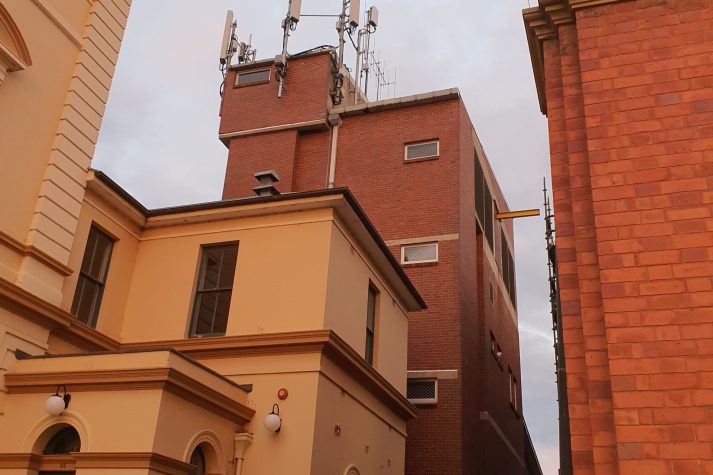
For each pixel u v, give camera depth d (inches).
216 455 414.9
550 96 354.6
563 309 303.4
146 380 370.6
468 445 702.5
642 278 278.7
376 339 579.8
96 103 499.5
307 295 481.4
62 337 451.8
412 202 797.9
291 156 864.3
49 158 454.3
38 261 429.1
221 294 514.3
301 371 454.0
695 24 319.9
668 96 309.1
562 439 439.2
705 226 279.3
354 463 496.1
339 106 900.6
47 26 465.1
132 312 521.3
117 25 532.7
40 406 386.9
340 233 517.0
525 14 372.2
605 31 334.3
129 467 350.3
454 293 735.1
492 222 1003.3
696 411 251.0
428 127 834.2
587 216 310.5
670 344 264.4
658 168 296.2
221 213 528.1
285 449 433.1
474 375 774.5
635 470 248.1
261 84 927.0
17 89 434.3
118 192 511.5
